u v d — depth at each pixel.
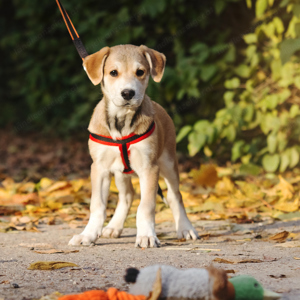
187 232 4.06
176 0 8.58
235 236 4.14
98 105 4.09
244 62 8.21
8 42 11.81
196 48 8.02
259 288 2.09
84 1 9.74
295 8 6.79
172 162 4.31
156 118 4.15
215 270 2.04
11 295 2.35
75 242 3.77
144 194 3.87
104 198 3.98
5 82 13.84
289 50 6.66
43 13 10.89
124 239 4.18
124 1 9.16
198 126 7.46
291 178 7.02
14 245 3.79
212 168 6.29
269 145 7.29
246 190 5.90
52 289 2.45
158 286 1.98
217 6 7.89
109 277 2.69
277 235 3.88
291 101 7.73
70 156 9.91
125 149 3.84
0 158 10.07
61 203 5.80
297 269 2.82
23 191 6.57
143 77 3.96
